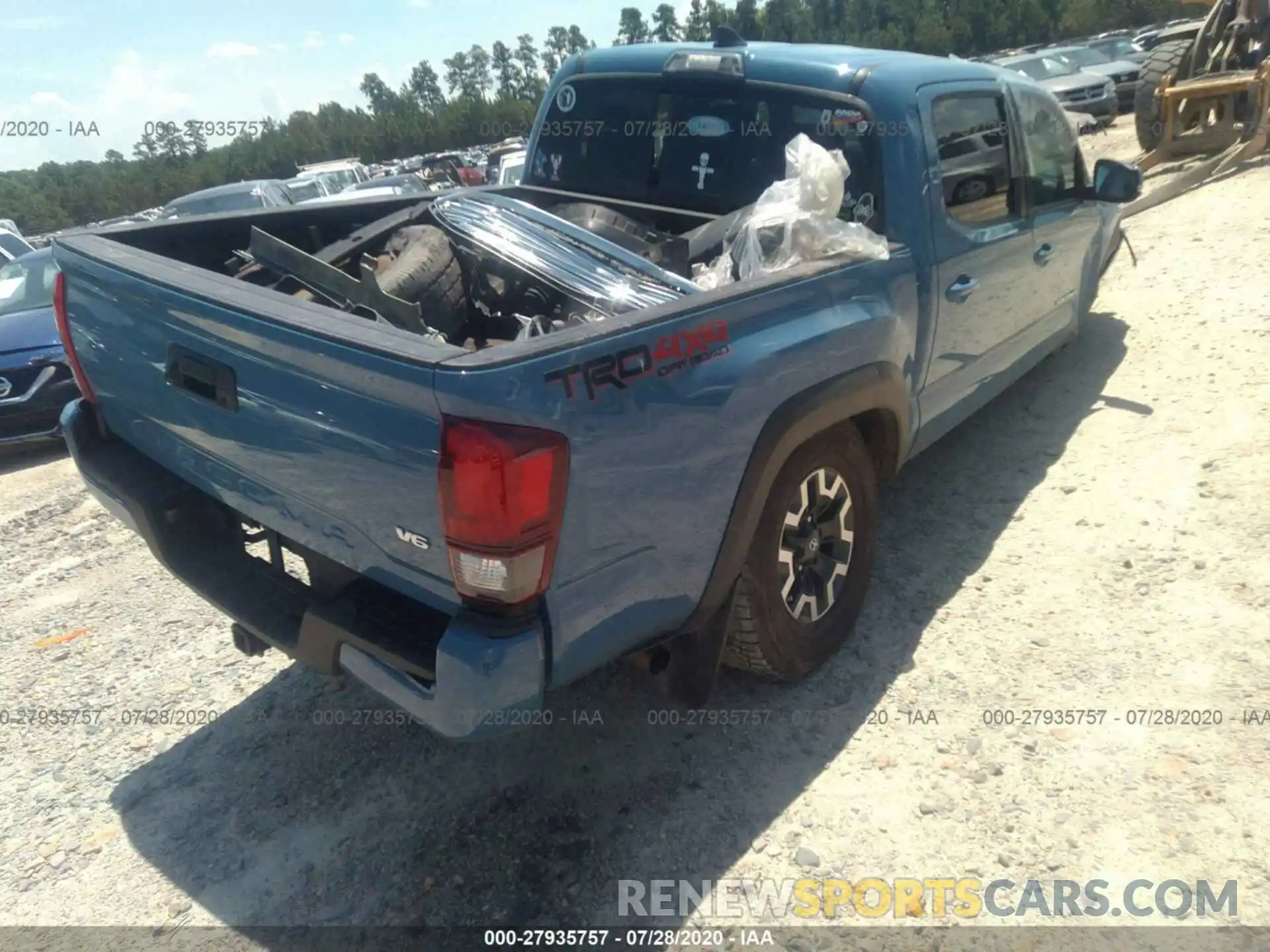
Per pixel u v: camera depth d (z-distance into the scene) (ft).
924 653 11.15
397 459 7.08
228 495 9.07
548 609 7.30
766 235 10.22
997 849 8.50
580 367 7.13
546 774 9.86
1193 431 15.31
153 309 8.79
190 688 11.73
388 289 10.20
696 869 8.57
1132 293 22.25
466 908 8.36
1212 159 30.99
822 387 9.54
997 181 13.47
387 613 7.97
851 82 11.44
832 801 9.16
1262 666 10.27
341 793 9.82
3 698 11.72
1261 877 8.01
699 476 8.30
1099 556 12.57
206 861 9.09
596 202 13.66
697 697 9.28
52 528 17.13
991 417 17.25
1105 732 9.67
